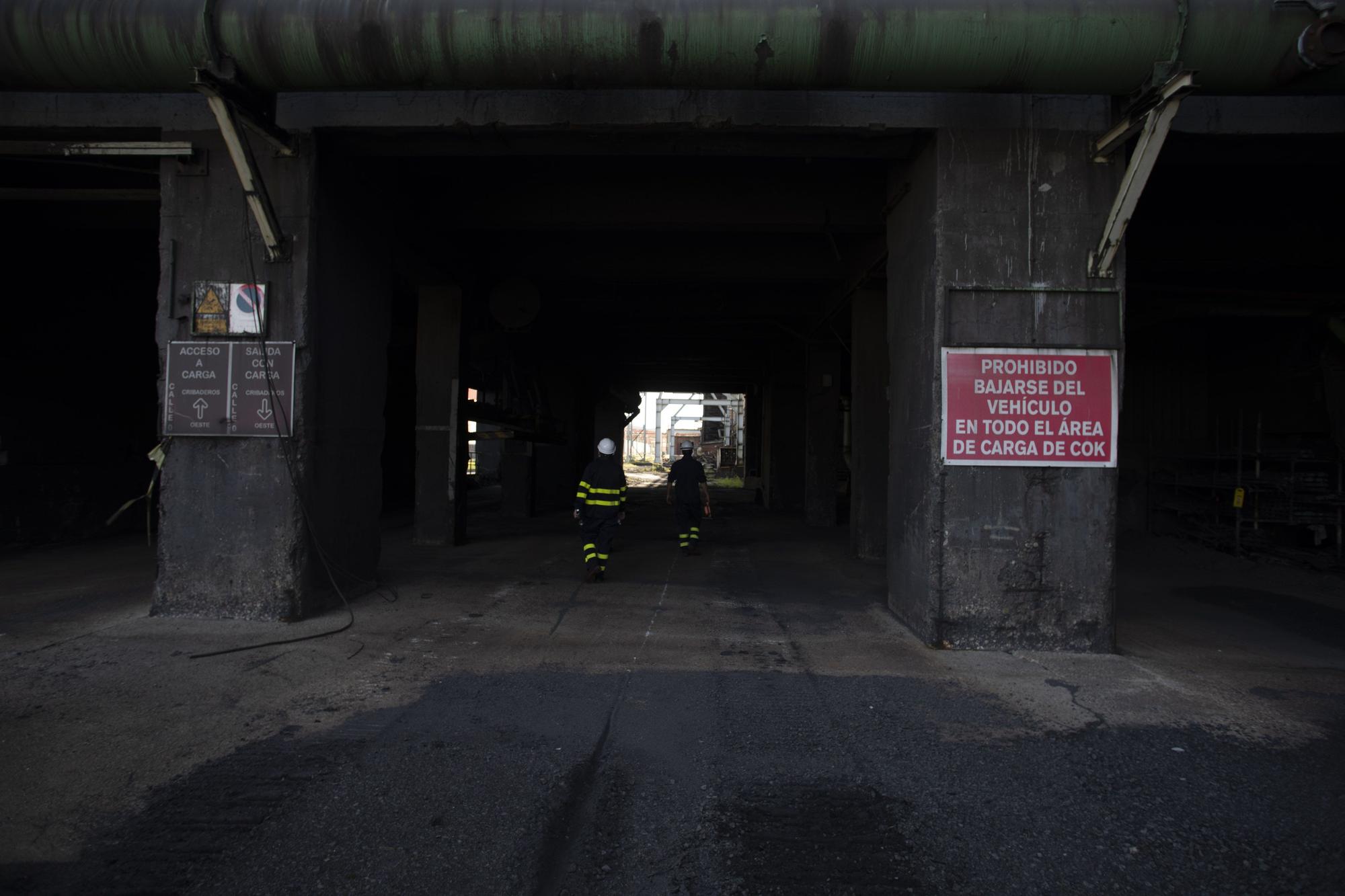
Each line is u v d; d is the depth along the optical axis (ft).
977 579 17.37
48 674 14.55
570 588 24.18
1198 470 34.86
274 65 16.24
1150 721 13.04
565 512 52.42
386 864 8.52
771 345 58.95
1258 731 12.62
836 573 28.50
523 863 8.61
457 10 15.52
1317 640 18.88
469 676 15.07
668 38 15.39
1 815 9.42
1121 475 36.24
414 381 63.62
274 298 18.76
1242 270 29.01
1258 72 15.30
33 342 31.09
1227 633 19.53
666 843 9.09
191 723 12.37
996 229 17.57
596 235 32.89
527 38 15.49
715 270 32.48
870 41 15.25
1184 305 29.25
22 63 16.56
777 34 15.26
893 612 20.86
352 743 11.75
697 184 25.35
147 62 16.42
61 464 32.86
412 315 47.52
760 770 11.03
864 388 31.99
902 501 20.17
